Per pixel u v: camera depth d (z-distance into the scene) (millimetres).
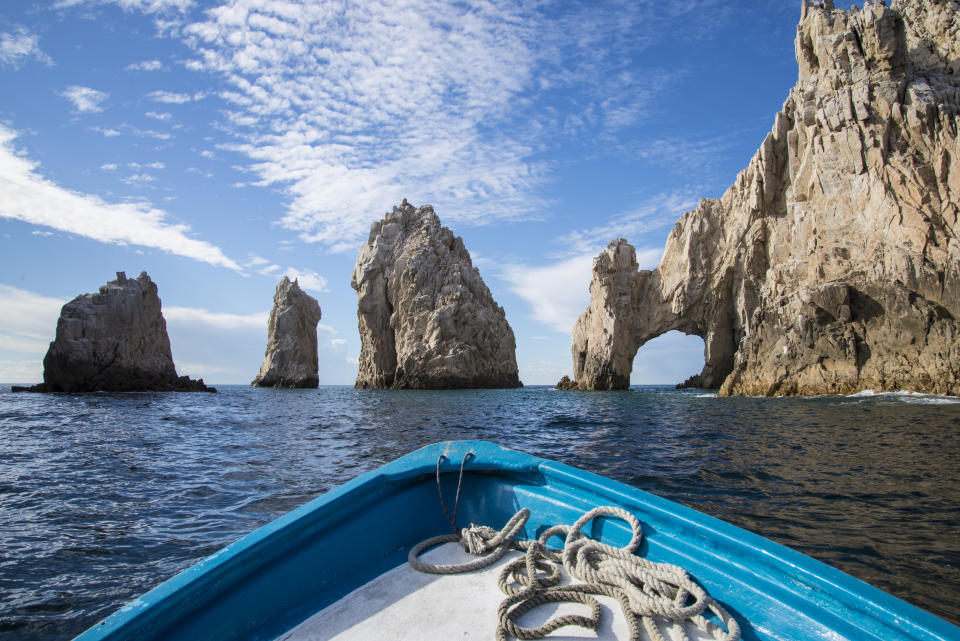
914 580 5016
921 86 32000
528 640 2334
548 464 3430
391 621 2568
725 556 2598
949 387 26906
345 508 3086
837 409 23109
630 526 2971
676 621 2344
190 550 6207
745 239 44375
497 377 67750
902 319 29125
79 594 5027
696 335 53344
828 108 34531
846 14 36656
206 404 37844
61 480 10305
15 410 29625
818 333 32000
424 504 3508
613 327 51750
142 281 62281
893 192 31094
